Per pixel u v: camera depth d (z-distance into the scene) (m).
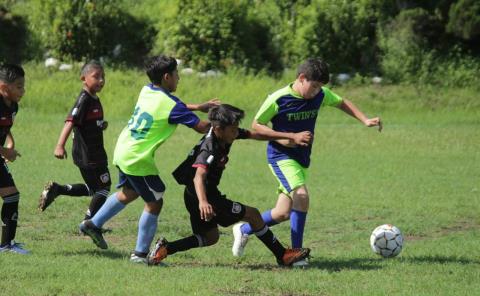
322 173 26.84
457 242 16.41
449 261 14.04
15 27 49.44
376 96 45.75
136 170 12.93
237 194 22.47
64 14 47.78
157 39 49.03
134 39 49.53
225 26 47.88
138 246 13.19
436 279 12.45
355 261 13.98
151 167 13.00
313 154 31.30
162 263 13.20
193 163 12.77
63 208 19.34
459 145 33.97
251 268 13.29
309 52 48.91
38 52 47.75
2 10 50.50
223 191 22.94
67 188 15.75
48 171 25.59
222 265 13.59
